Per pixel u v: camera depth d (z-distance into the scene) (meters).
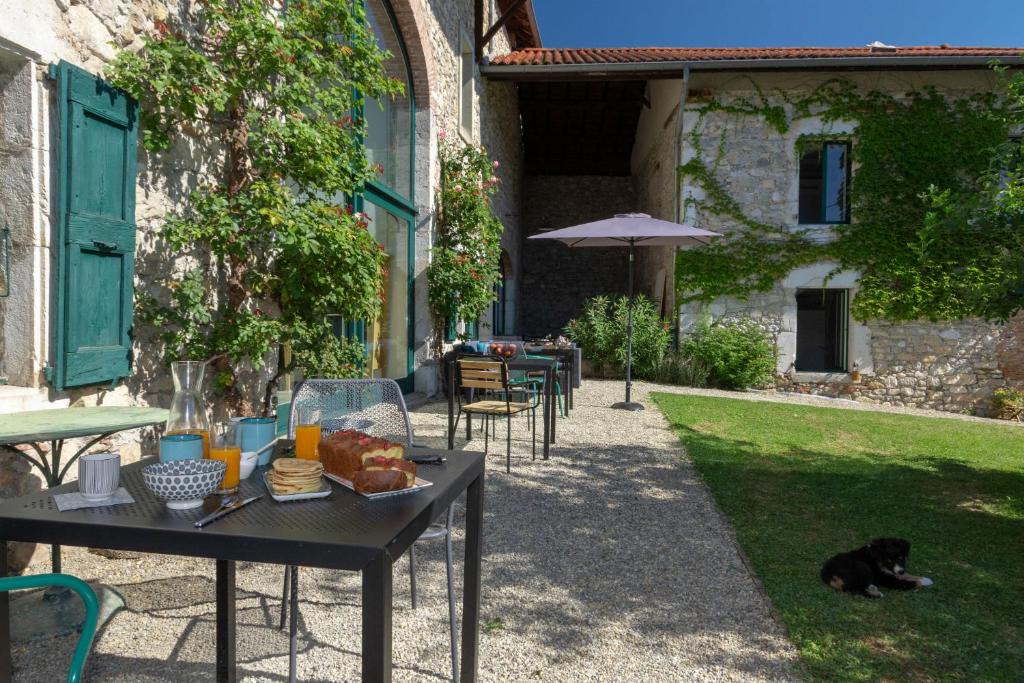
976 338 10.01
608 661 2.18
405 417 2.59
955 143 10.05
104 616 2.33
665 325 10.45
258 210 3.46
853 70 9.90
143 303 3.31
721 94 10.28
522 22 12.27
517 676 2.08
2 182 2.73
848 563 2.75
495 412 4.68
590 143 16.25
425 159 7.71
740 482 4.49
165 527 1.28
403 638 2.29
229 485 1.60
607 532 3.45
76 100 2.76
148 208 3.37
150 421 2.38
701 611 2.55
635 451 5.37
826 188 10.43
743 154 10.29
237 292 3.75
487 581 2.81
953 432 7.02
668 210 11.41
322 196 4.60
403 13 6.84
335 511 1.42
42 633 2.19
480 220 8.45
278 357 4.48
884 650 2.26
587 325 11.03
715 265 10.34
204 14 3.61
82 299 2.84
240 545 1.24
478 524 1.95
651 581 2.84
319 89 4.11
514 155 14.38
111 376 3.03
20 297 2.73
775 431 6.56
